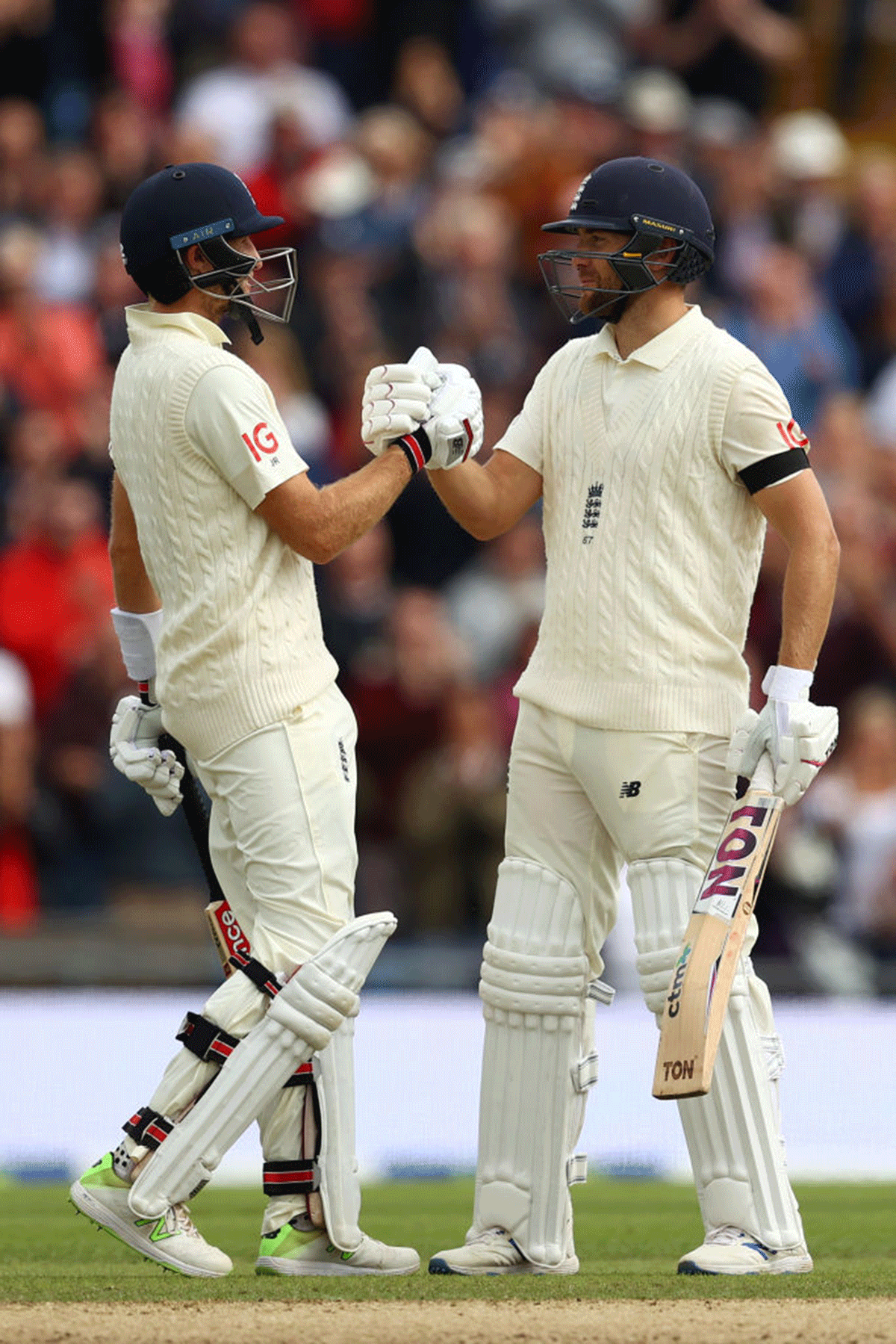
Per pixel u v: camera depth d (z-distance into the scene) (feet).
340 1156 51.47
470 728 107.45
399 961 99.66
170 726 51.80
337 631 114.42
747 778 50.93
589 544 51.90
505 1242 52.44
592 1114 98.12
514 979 52.34
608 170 51.78
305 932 50.31
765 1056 52.75
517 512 54.03
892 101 159.02
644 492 51.24
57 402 122.62
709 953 48.44
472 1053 99.30
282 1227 51.70
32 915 104.63
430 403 52.26
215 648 50.31
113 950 99.71
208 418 49.75
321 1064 51.21
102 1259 58.59
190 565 50.52
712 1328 39.78
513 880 52.95
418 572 124.67
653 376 51.60
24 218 131.44
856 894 111.34
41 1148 94.99
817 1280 49.88
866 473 131.23
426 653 113.70
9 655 115.14
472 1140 98.48
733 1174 51.42
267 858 50.44
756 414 50.70
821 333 136.98
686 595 51.08
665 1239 67.26
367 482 51.03
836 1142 99.25
